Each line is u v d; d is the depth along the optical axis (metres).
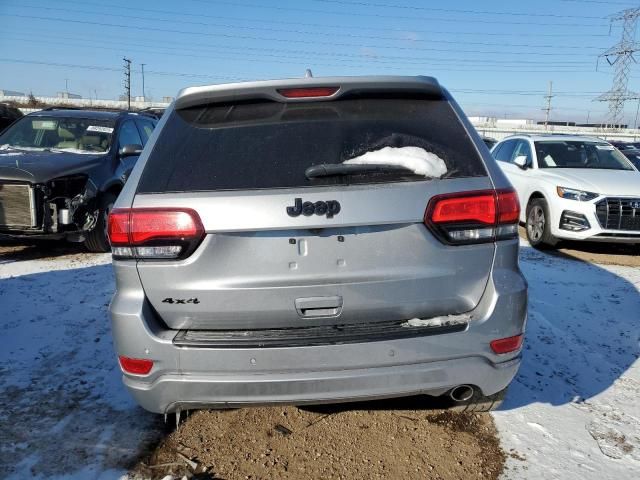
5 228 5.74
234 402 2.21
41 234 5.77
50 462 2.52
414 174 2.22
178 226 2.14
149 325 2.18
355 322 2.23
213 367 2.15
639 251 7.06
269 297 2.17
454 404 2.84
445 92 2.61
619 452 2.62
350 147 2.29
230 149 2.29
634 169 7.60
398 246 2.18
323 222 2.11
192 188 2.19
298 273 2.16
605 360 3.65
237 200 2.12
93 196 6.07
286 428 2.81
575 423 2.86
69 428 2.79
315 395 2.18
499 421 2.87
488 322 2.23
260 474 2.46
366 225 2.14
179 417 2.77
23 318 4.26
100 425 2.81
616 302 4.82
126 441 2.68
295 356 2.13
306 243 2.15
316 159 2.25
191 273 2.16
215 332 2.21
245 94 2.42
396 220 2.14
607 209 6.43
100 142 6.89
